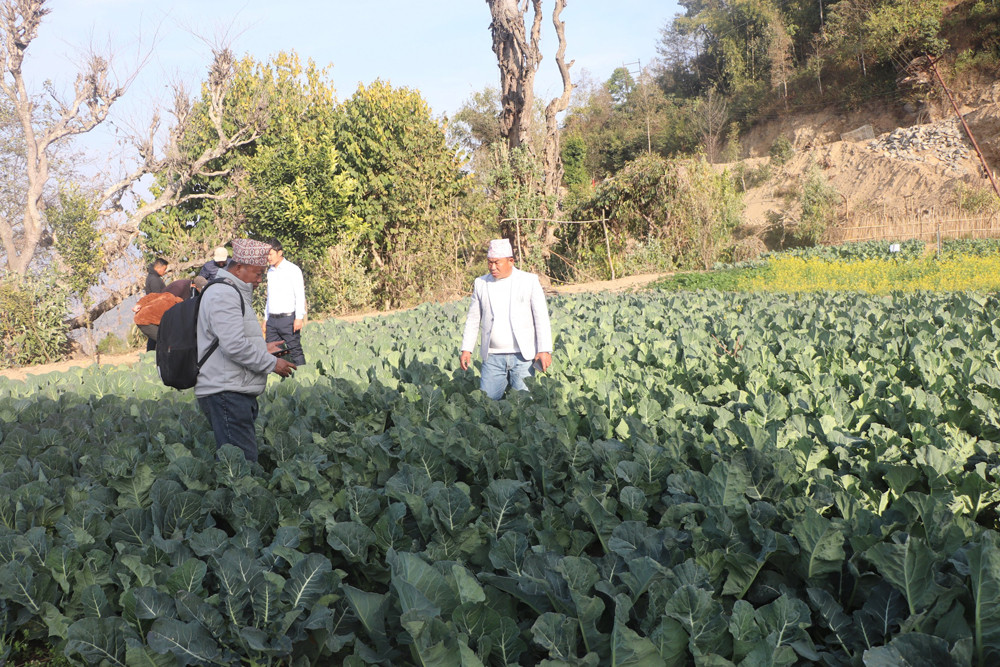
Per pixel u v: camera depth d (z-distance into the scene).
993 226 34.34
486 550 3.21
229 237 20.08
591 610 2.38
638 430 4.31
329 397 5.48
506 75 25.19
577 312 11.72
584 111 79.50
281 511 3.57
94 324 16.05
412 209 22.27
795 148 52.56
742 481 3.16
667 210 24.53
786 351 7.04
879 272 20.06
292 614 2.71
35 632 3.25
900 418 4.54
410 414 5.03
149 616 2.78
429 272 21.95
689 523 3.03
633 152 68.25
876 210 40.97
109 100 18.16
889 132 47.19
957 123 42.19
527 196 23.70
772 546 2.75
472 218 23.61
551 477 3.78
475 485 4.02
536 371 6.18
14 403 6.41
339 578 2.89
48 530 3.77
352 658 2.64
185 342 4.28
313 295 20.30
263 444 4.80
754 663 2.26
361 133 22.64
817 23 59.44
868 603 2.53
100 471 4.36
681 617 2.37
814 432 4.29
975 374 5.15
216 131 22.61
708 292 14.37
